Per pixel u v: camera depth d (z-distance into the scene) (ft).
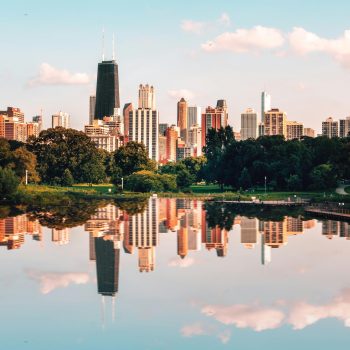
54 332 134.31
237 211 454.40
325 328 138.21
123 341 128.98
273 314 148.97
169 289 173.78
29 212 422.82
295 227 333.01
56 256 226.17
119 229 316.60
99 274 193.06
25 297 163.02
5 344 126.62
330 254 234.58
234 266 209.26
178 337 131.85
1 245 252.62
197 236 289.53
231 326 139.54
